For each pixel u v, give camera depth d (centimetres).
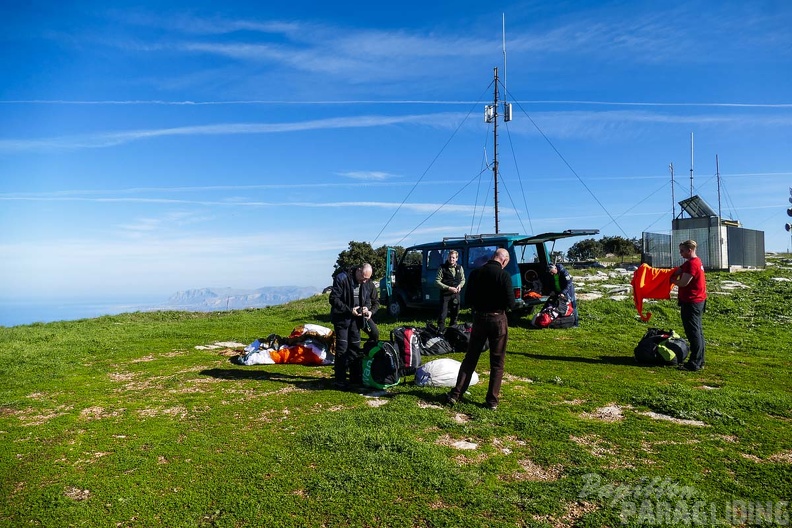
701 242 2620
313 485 443
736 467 466
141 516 405
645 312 1452
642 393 695
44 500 434
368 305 773
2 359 1027
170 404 697
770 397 670
